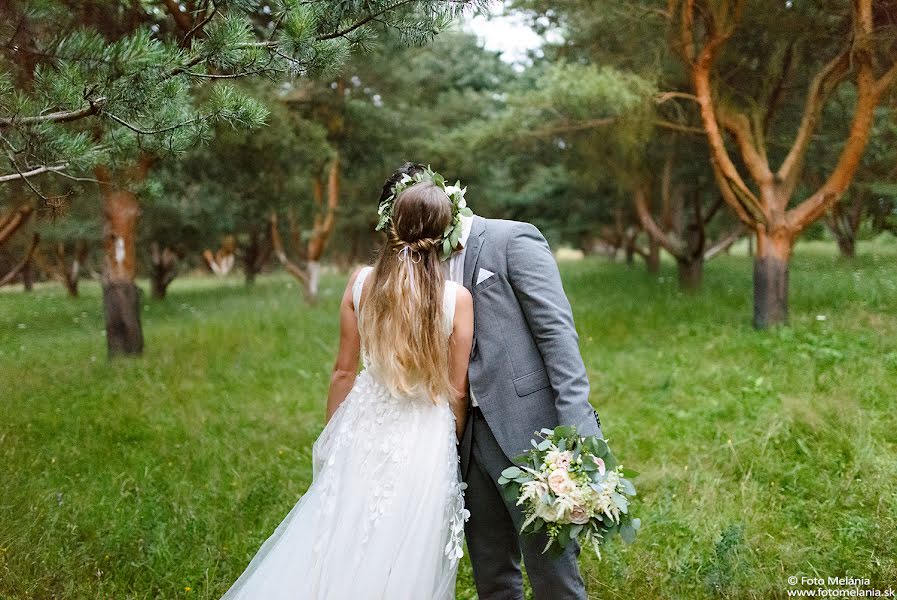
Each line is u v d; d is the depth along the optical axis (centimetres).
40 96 290
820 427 436
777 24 817
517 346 221
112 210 802
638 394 573
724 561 276
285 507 364
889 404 478
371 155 1342
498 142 1158
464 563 305
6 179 320
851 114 1009
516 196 1862
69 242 1823
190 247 1878
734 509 341
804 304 934
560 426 201
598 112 976
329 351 827
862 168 1078
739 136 836
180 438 493
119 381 676
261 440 485
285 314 1190
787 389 532
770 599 268
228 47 278
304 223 1945
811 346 660
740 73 923
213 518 344
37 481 386
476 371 221
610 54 973
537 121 1074
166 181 1065
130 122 306
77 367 768
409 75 1264
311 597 209
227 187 1120
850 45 769
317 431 504
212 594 286
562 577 222
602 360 699
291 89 1186
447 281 221
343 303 238
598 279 1596
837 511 334
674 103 980
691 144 1141
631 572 285
